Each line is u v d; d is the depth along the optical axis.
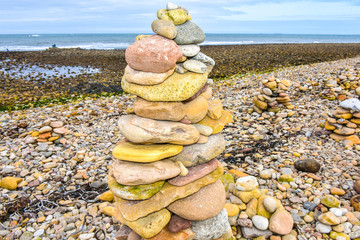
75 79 15.51
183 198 2.88
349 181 4.27
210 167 3.01
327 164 4.84
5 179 4.71
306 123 6.78
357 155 5.03
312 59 22.70
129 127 2.77
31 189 4.65
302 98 8.80
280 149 5.55
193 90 2.78
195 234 2.96
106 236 3.46
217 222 3.04
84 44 58.81
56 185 4.79
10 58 25.06
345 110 5.95
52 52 32.03
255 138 6.18
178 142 2.80
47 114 9.00
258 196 3.64
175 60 2.64
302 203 3.85
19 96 11.80
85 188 4.64
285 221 3.30
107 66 20.77
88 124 7.98
